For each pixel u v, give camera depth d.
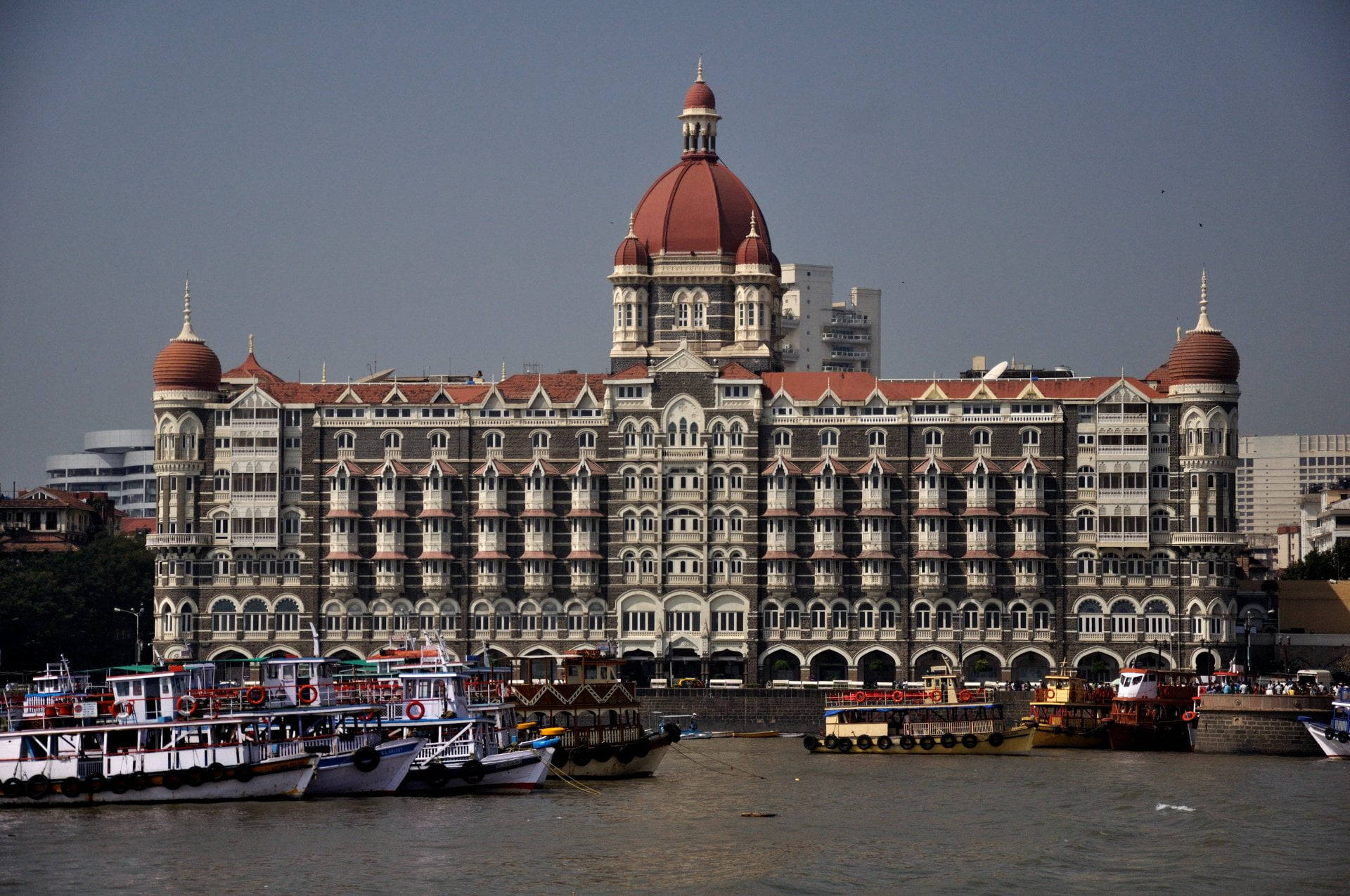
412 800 154.00
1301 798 157.62
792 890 122.19
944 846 135.88
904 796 160.88
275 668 181.75
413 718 160.62
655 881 124.00
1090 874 127.38
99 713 152.50
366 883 122.19
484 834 138.25
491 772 159.75
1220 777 172.62
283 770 151.50
